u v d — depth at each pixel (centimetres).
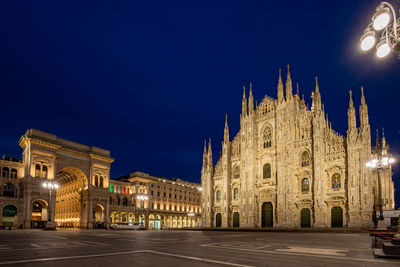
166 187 13825
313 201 6456
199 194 15488
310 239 3331
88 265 1394
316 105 6688
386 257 1642
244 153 8025
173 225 13638
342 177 6112
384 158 3005
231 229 6812
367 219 5562
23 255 1756
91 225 9931
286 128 7144
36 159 8825
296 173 6850
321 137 6506
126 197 12419
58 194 12219
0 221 8088
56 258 1623
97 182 10538
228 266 1370
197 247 2241
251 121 7994
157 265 1394
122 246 2312
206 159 9162
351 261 1534
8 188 9138
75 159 9988
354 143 5975
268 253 1869
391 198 6531
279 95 7481
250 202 7606
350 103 6197
